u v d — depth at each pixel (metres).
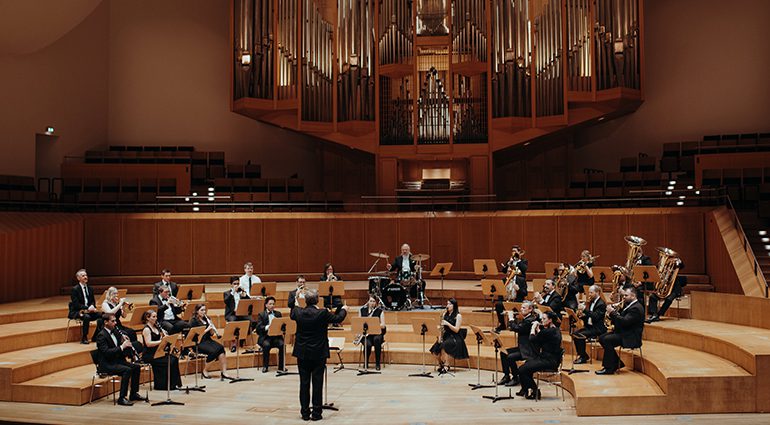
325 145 21.11
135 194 17.47
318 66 18.69
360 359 12.18
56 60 19.22
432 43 18.47
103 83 20.64
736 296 11.03
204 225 17.36
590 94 17.81
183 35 21.11
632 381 9.20
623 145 19.78
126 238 17.08
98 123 20.44
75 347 11.23
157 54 21.00
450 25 18.36
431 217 17.70
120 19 20.95
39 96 18.77
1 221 14.80
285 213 17.66
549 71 17.97
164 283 12.23
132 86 20.91
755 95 18.72
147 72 20.95
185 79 21.05
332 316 8.67
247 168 18.94
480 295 14.42
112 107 20.81
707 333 10.05
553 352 9.43
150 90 20.94
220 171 18.89
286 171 21.12
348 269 17.70
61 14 17.27
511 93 18.14
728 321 11.16
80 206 17.27
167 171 18.34
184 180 18.33
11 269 14.62
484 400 9.48
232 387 10.52
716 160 16.14
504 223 17.28
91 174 18.20
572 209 16.75
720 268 13.98
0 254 14.34
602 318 10.43
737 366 8.88
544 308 9.80
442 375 11.25
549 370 9.41
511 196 20.45
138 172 18.33
